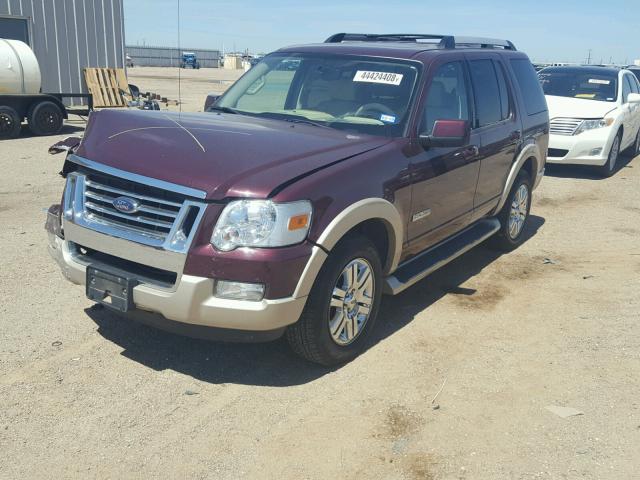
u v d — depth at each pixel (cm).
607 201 969
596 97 1188
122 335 455
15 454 324
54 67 1939
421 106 482
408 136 467
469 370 429
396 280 472
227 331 371
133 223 382
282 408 375
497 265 655
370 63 519
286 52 572
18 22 1838
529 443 348
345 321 420
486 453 339
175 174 369
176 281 360
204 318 361
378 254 446
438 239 534
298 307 374
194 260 355
